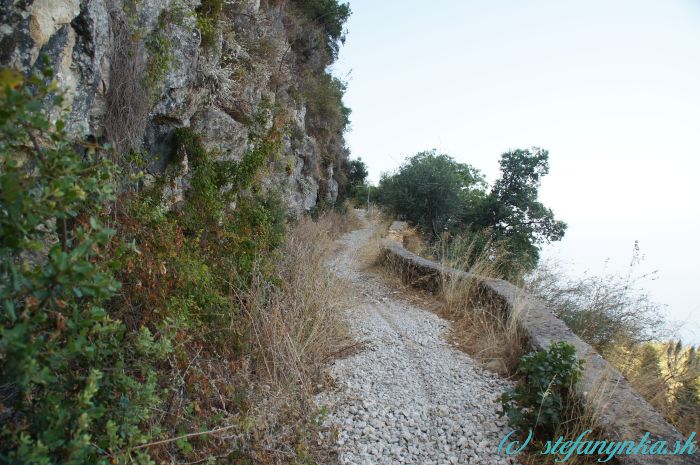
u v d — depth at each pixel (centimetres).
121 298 271
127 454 166
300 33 1442
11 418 158
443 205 1806
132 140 352
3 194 136
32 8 226
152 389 190
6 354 138
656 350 525
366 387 398
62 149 156
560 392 332
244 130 595
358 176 2995
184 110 448
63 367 167
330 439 305
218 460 236
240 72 662
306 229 1082
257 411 274
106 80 316
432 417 358
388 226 1675
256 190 658
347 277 709
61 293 146
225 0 649
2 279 138
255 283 439
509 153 2042
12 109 134
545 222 2030
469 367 465
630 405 311
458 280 707
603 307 582
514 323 484
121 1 334
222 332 352
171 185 436
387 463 295
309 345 433
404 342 527
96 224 157
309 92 1648
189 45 437
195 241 405
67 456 147
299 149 1377
